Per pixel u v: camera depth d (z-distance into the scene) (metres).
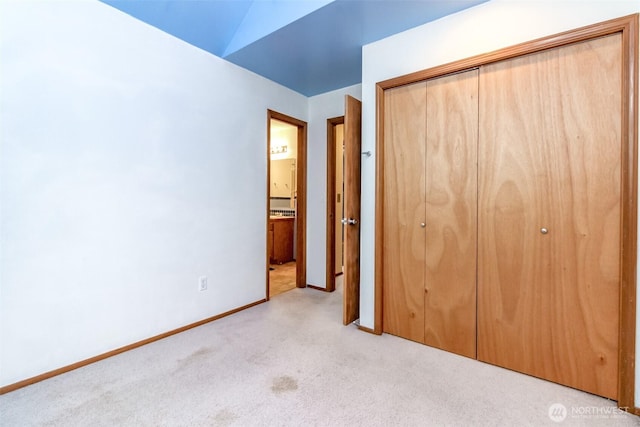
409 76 2.21
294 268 4.80
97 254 1.98
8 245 1.65
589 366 1.66
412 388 1.70
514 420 1.46
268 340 2.29
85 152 1.91
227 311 2.80
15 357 1.68
